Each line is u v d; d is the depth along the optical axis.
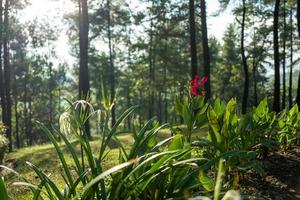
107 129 3.34
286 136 8.32
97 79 47.31
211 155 5.53
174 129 5.68
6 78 27.38
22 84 55.22
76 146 13.75
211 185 3.31
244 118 6.08
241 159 5.59
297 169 6.74
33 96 59.94
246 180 6.23
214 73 56.78
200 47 47.66
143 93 60.19
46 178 3.08
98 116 3.25
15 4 26.83
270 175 6.45
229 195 1.54
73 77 60.16
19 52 50.22
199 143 5.36
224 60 55.09
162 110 69.81
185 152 3.02
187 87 6.16
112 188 3.03
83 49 20.22
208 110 5.48
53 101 59.97
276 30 21.27
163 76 48.84
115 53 46.97
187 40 44.28
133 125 3.97
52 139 3.26
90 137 17.50
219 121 5.43
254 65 43.81
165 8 37.06
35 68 55.56
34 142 57.97
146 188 3.18
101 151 3.22
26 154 14.05
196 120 5.71
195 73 20.09
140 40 43.84
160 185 3.29
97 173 3.06
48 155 12.29
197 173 3.29
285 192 5.73
